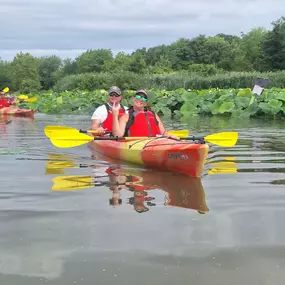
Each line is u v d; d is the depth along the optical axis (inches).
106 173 230.1
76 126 531.8
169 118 663.1
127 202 174.6
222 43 3206.2
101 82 1653.5
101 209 165.3
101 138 277.3
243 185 201.5
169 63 3053.6
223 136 283.0
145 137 271.4
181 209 165.0
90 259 122.3
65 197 182.2
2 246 130.8
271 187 197.6
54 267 117.6
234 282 109.4
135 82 1562.5
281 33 2292.1
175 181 210.7
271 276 112.2
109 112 321.7
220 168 240.5
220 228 144.8
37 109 923.4
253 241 133.8
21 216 157.4
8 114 725.3
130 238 136.7
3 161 263.7
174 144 236.2
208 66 2415.1
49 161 264.1
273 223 149.3
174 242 133.4
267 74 1401.3
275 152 292.5
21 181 210.8
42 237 137.5
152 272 114.8
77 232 141.6
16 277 112.6
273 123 532.7
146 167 246.7
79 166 248.7
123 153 264.1
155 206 169.2
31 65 3294.8
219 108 686.5
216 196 183.2
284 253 125.2
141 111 283.0
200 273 114.0
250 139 362.3
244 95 735.7
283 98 631.8
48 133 282.0
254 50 2751.0
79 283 109.4
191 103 749.9
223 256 123.6
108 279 111.2
